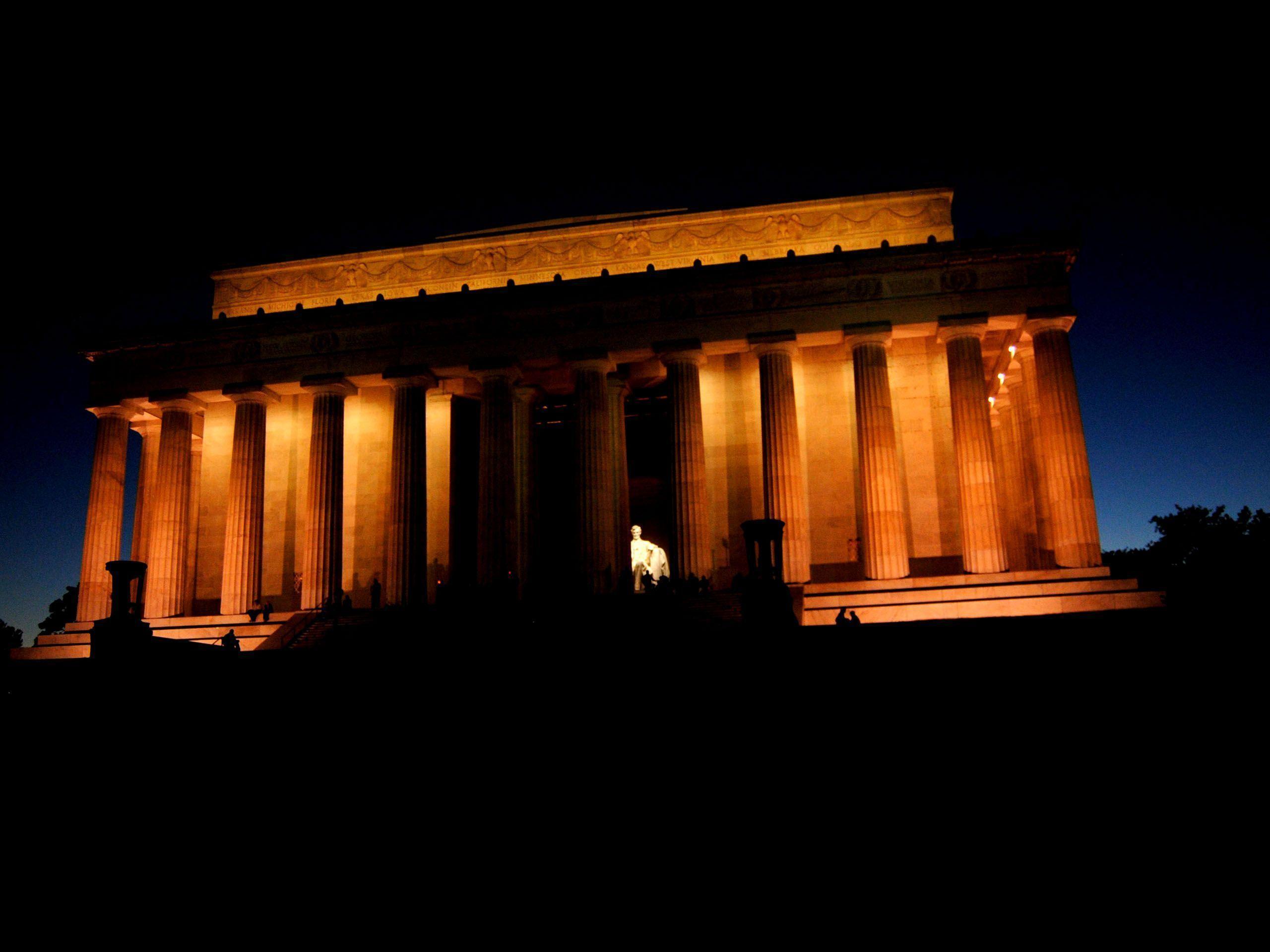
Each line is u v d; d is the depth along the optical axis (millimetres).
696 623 35062
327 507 48688
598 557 46531
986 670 21828
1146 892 16719
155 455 56438
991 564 43219
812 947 15891
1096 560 42281
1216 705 20531
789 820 18734
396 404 49781
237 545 48906
